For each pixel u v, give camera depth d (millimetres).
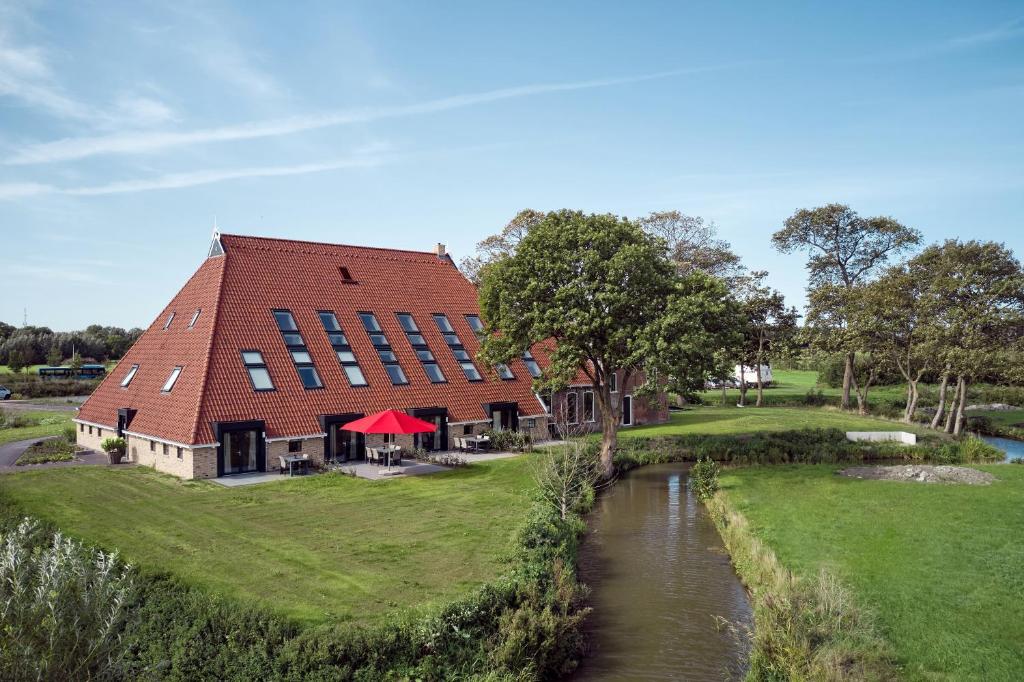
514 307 32969
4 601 8703
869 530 22234
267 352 34812
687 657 15594
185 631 13172
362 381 36781
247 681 12000
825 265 65062
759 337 66750
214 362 32719
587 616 17688
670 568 21188
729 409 63094
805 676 13000
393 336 40500
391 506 25391
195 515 23766
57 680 8633
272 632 13414
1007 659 13516
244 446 31562
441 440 38125
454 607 14797
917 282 51719
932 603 16109
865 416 57844
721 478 32094
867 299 53500
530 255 32438
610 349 31891
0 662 8242
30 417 52125
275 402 32938
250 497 26531
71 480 29297
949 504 25625
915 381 53625
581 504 27609
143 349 40094
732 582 19984
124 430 34844
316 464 32875
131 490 27453
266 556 19422
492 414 40281
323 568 18516
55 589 8812
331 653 12906
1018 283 45031
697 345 29625
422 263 47062
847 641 13719
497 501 26281
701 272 32594
